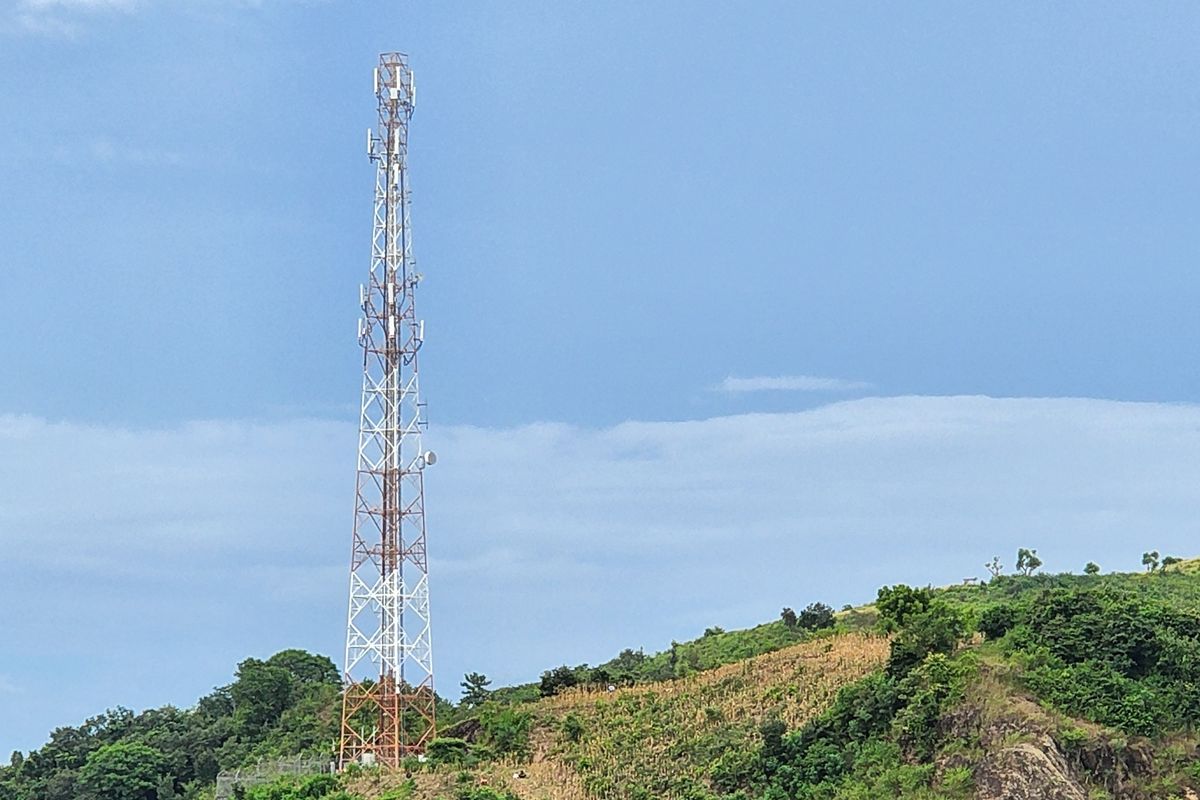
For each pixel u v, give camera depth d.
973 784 155.75
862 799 159.75
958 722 164.00
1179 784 155.25
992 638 183.12
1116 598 182.25
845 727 176.38
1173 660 168.38
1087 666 168.00
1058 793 150.88
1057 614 178.00
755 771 174.62
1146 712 161.62
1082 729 158.88
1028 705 162.38
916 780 159.50
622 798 180.12
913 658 180.12
